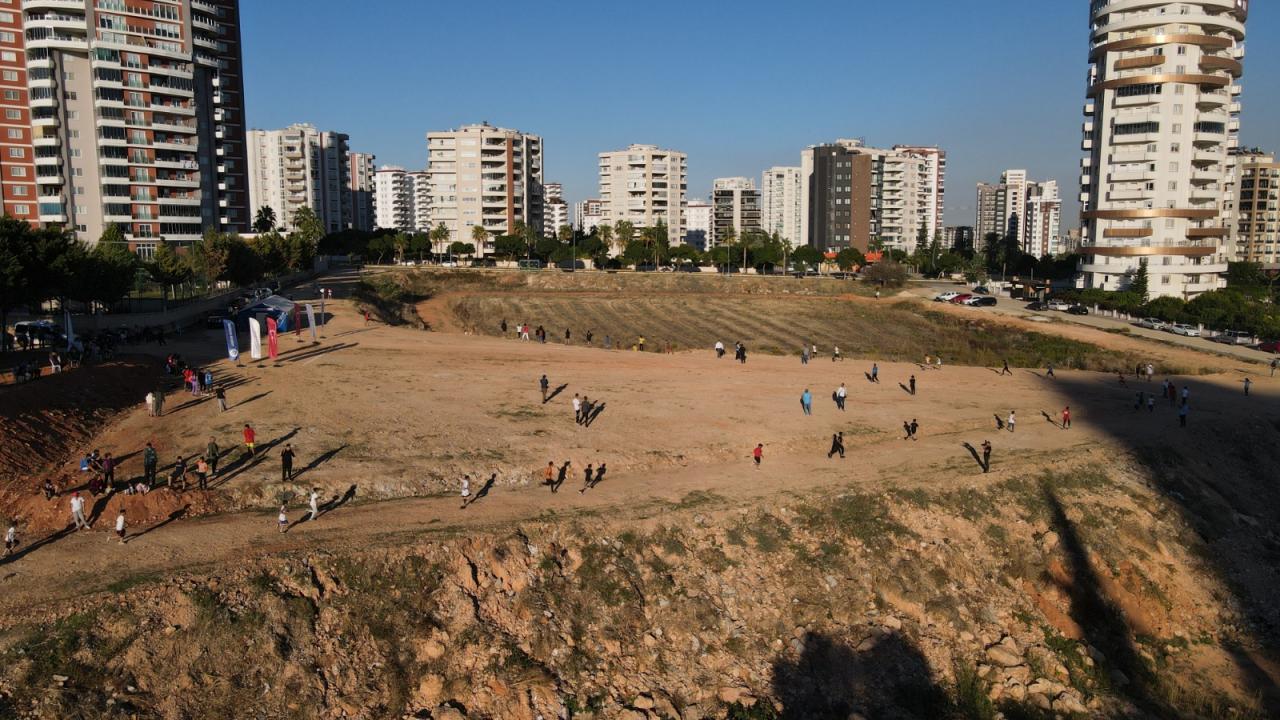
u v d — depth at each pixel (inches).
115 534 1483.8
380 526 1588.3
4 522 1466.5
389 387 2519.7
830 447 2272.4
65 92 4977.9
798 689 1417.3
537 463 1964.8
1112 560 1843.0
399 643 1349.7
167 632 1243.8
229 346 2738.7
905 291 6486.2
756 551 1696.6
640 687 1370.6
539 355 3196.4
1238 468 2422.5
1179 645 1669.5
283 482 1724.9
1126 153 5541.3
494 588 1489.9
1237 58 5585.6
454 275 6840.6
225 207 6466.5
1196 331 4434.1
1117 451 2305.6
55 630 1198.3
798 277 7337.6
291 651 1286.9
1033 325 4618.6
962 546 1820.9
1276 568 1934.1
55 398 1956.2
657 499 1830.7
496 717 1268.5
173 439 1923.0
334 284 5684.1
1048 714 1400.1
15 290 2524.6
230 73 6835.6
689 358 3358.8
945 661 1507.1
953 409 2679.6
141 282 4136.3
